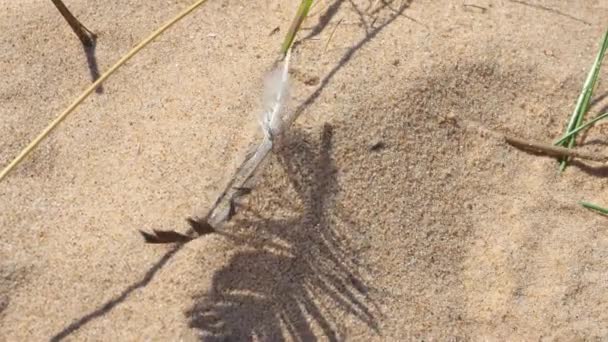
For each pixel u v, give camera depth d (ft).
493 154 1.54
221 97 1.51
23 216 1.40
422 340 1.38
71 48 1.58
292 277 1.36
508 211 1.50
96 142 1.48
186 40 1.59
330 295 1.37
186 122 1.48
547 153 1.56
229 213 1.36
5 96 1.52
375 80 1.52
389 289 1.40
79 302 1.34
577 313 1.42
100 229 1.39
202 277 1.35
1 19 1.61
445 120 1.53
